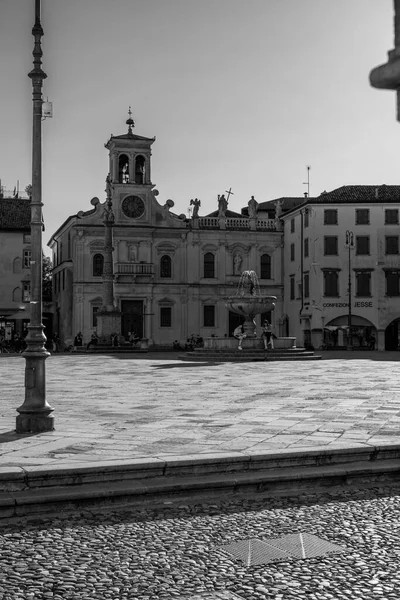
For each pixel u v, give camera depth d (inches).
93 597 223.5
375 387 826.2
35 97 496.1
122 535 294.4
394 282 2664.9
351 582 234.4
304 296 2709.2
